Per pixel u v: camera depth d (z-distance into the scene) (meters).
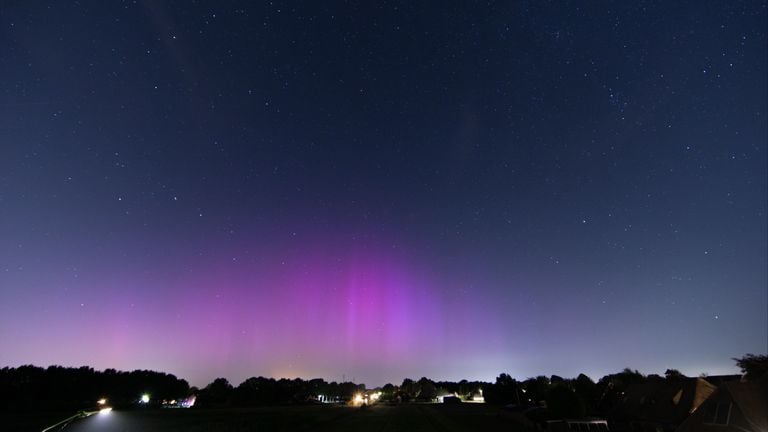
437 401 168.12
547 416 46.59
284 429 50.69
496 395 118.38
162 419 70.75
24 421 65.56
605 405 59.88
